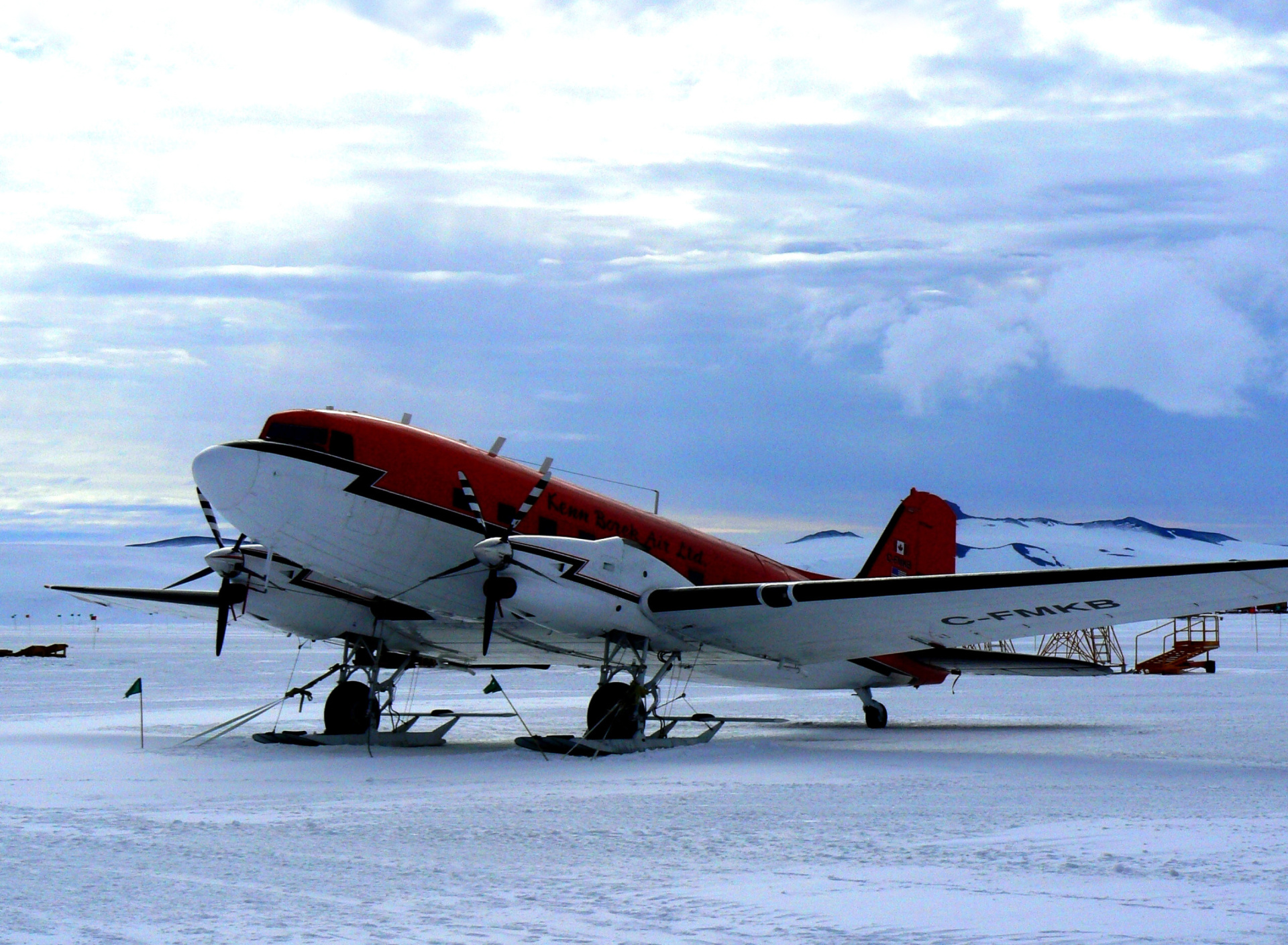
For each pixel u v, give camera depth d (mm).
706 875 8430
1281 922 6984
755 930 6824
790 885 8055
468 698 32188
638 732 18250
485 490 18031
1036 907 7363
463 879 8297
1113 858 9008
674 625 18953
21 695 31891
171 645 81812
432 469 17672
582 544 17781
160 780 14250
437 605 18562
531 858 9102
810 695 35969
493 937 6680
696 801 12352
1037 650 69500
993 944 6535
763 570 21922
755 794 12961
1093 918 7078
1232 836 9969
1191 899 7570
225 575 18609
